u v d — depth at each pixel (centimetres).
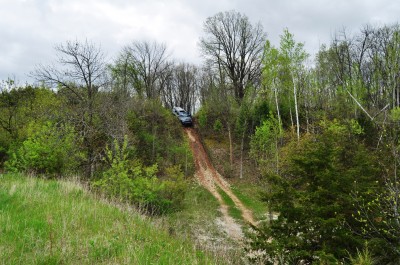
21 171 1719
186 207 2269
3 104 2469
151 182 1756
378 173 1103
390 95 3222
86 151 2048
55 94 2467
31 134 1920
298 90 3681
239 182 3212
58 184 1314
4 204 883
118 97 2441
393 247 841
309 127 3241
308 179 1105
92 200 1141
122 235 761
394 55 2988
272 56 3181
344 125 2283
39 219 785
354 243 944
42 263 546
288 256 955
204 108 4922
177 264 655
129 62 4984
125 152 2197
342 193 1011
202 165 3547
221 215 2273
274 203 1116
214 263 780
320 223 962
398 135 1289
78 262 571
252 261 1049
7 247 591
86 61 2075
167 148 3522
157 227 1016
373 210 986
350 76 3491
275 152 2497
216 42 5172
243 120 3938
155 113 3997
